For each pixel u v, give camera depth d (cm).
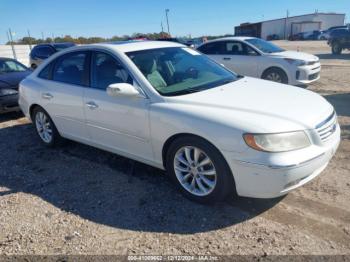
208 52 1014
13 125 679
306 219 310
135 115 369
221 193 326
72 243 298
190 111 329
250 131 292
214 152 315
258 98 348
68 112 459
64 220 333
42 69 515
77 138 471
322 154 305
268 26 6788
